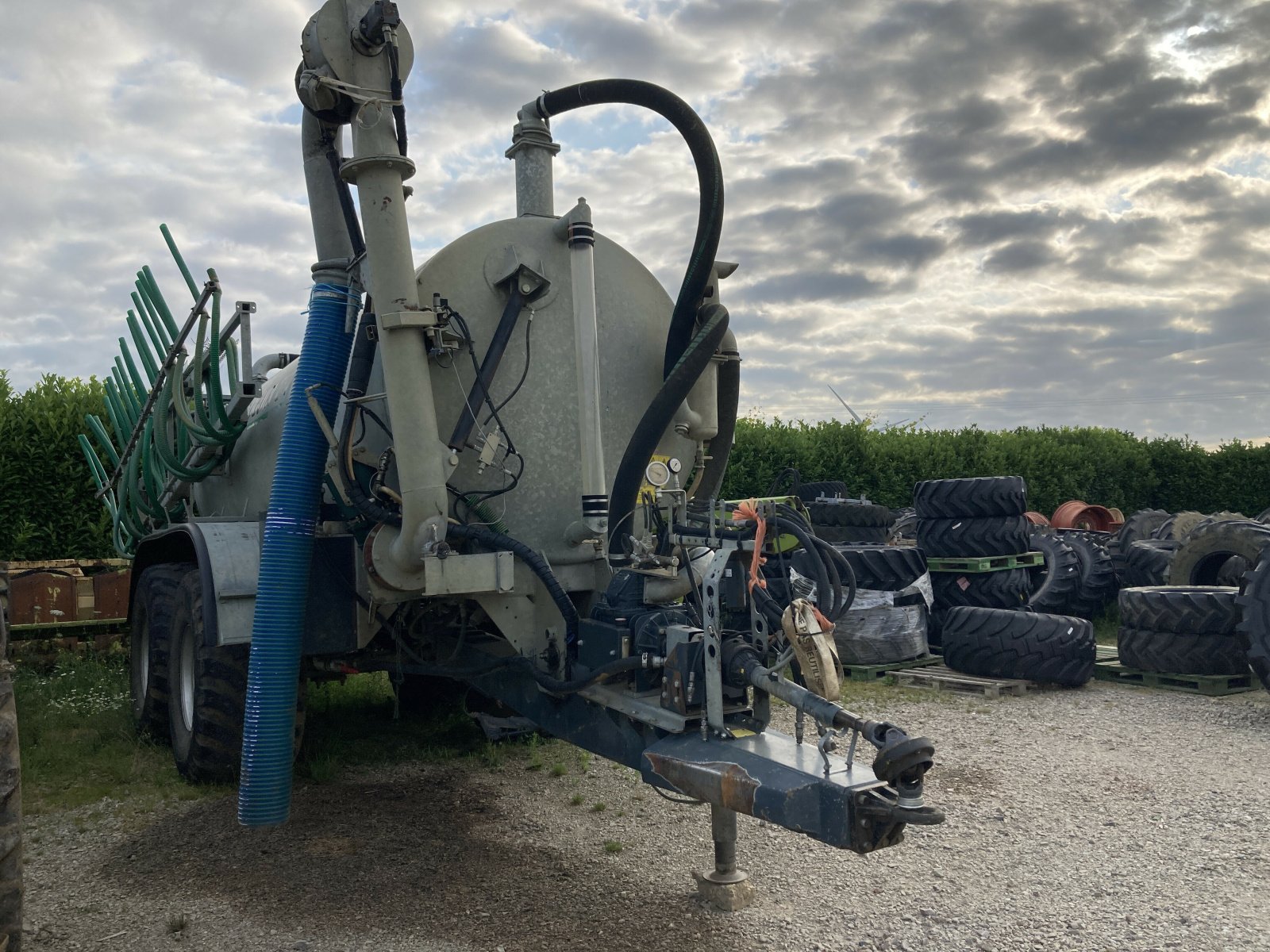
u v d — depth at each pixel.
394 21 3.50
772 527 3.32
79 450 9.46
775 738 3.15
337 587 4.20
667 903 3.44
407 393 3.57
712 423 4.61
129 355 6.53
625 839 4.14
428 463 3.58
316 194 4.44
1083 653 7.21
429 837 4.19
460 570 3.62
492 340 4.07
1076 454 19.17
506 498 4.10
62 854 4.02
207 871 3.81
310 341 4.07
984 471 17.06
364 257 3.99
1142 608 7.43
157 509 6.30
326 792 4.87
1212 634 7.14
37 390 9.61
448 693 6.42
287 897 3.54
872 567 8.06
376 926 3.28
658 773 3.15
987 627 7.44
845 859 3.84
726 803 2.90
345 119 3.88
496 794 4.82
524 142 4.38
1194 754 5.43
